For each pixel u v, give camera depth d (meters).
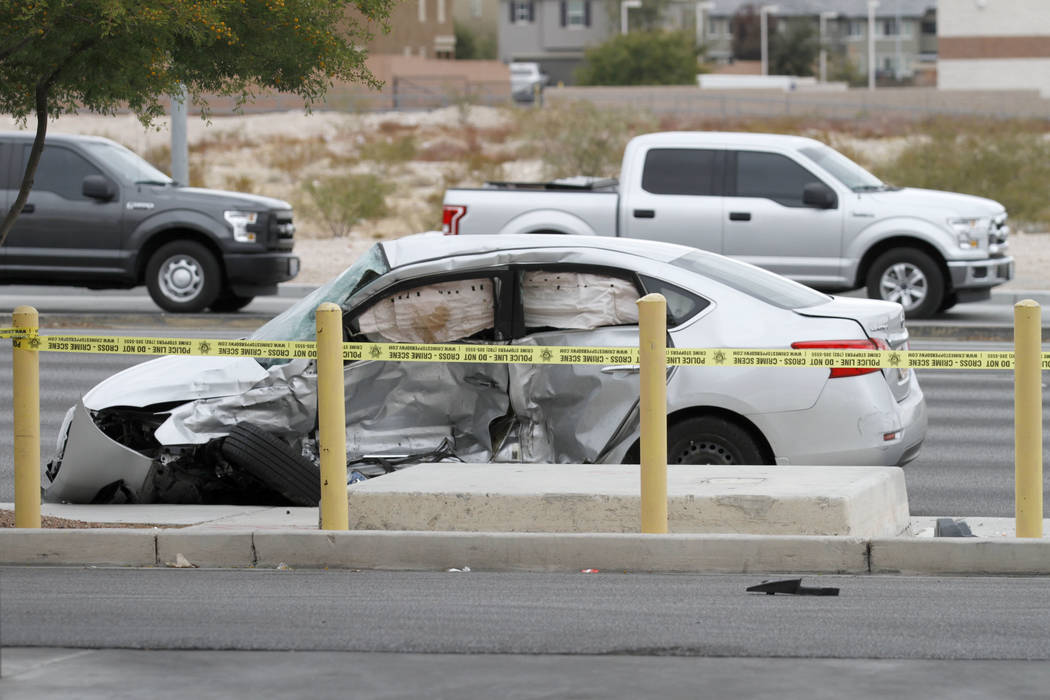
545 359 22.17
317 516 22.62
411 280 23.62
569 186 50.41
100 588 18.55
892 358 21.56
